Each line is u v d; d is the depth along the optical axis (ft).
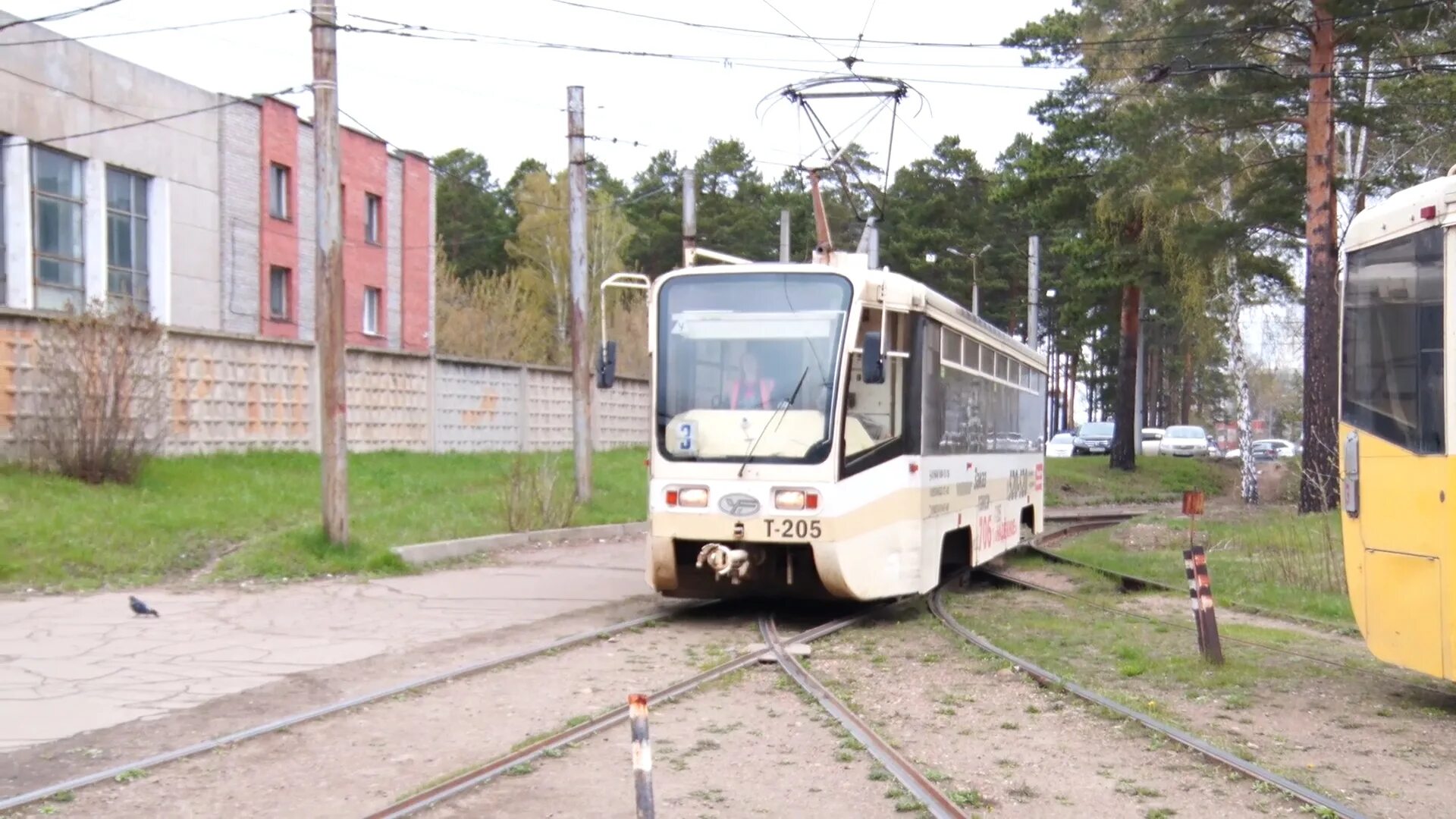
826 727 25.77
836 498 38.40
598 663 32.83
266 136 113.29
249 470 68.33
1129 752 24.22
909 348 41.70
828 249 54.24
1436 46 82.53
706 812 19.98
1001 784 21.84
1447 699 30.25
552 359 174.70
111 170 95.71
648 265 212.02
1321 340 80.64
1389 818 20.29
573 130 73.87
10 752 23.03
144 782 21.22
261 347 75.20
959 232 164.35
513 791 20.86
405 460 84.33
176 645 34.30
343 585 47.24
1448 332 26.68
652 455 40.29
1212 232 95.61
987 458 52.65
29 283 86.94
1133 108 93.04
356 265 126.31
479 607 42.75
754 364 39.73
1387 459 29.19
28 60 86.94
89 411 56.95
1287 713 28.60
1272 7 79.41
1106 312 147.64
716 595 41.52
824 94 57.82
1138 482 134.92
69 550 46.42
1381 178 99.66
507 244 197.67
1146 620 43.50
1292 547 54.75
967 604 48.01
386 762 22.74
